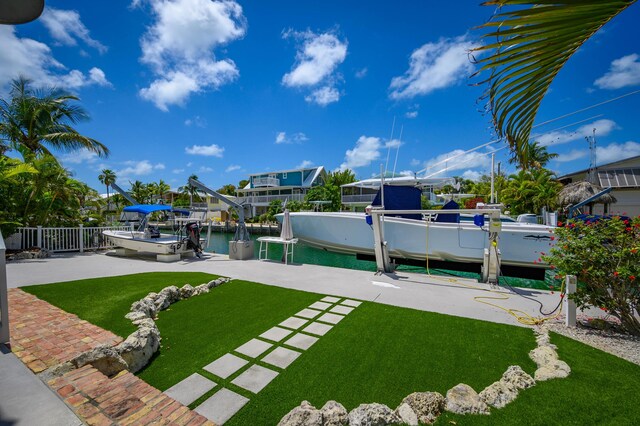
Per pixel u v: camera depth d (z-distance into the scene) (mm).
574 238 4211
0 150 11852
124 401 2264
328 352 3459
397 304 5328
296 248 18266
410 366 3158
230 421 2340
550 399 2494
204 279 6703
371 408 2328
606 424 2193
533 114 1397
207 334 3951
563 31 1021
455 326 4289
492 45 1077
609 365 3039
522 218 11016
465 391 2592
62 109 13281
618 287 3902
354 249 10820
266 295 5809
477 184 34438
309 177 37625
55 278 6527
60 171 10953
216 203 44656
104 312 4207
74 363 2686
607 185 19531
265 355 3381
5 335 3111
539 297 5863
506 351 3512
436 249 9289
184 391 2715
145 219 11305
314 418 2215
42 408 2100
